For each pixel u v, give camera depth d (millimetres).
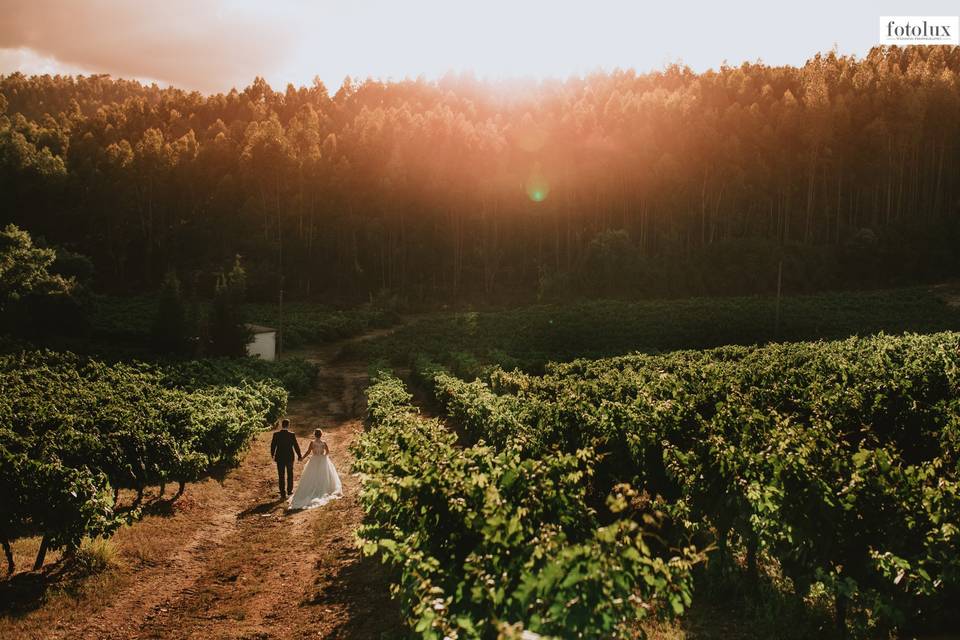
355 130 127812
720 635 6945
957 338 28125
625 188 101875
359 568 10320
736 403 11867
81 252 102688
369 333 76062
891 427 13016
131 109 164875
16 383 20281
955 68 133500
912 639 6422
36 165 104500
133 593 9430
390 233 103062
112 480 12727
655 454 10383
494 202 101625
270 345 57219
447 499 6746
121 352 48469
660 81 143000
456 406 22984
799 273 86750
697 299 78188
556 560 4965
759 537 7477
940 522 6281
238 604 9180
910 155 97000
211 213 109812
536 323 66500
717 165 97312
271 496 15938
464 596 5762
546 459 7148
